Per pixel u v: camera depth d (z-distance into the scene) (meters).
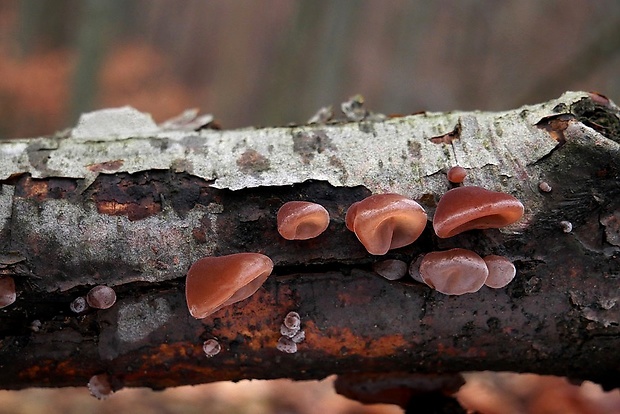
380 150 0.55
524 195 0.54
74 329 0.54
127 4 3.44
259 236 0.54
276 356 0.55
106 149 0.55
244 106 3.27
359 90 3.11
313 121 0.61
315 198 0.54
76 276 0.54
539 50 3.25
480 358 0.56
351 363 0.56
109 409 1.01
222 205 0.54
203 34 3.60
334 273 0.54
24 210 0.54
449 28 3.34
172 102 3.11
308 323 0.54
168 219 0.54
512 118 0.56
